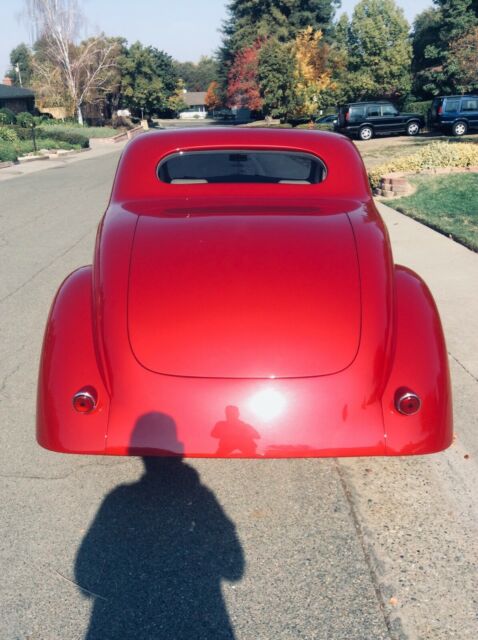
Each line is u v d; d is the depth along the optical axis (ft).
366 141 91.09
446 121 91.15
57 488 10.20
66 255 26.53
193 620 7.59
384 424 8.44
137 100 219.20
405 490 10.09
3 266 24.85
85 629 7.46
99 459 11.03
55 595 7.97
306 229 10.12
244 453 8.34
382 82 158.51
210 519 9.44
